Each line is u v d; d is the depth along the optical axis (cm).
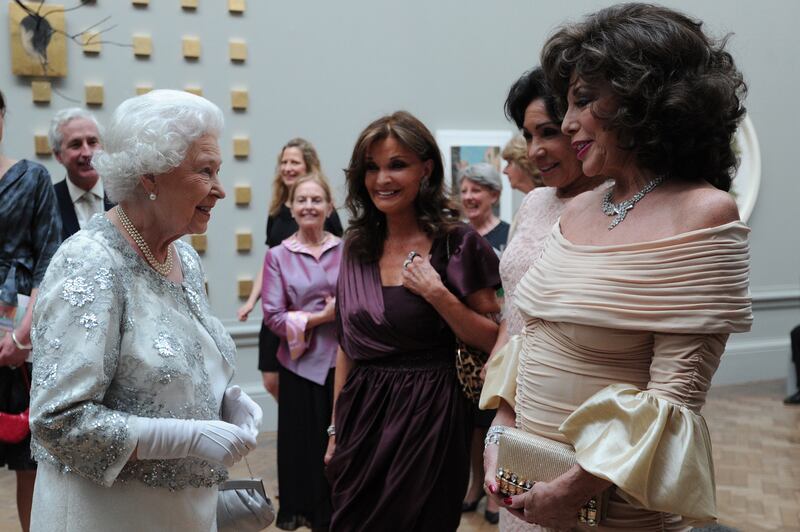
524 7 750
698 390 160
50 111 601
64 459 168
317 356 417
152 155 175
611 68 164
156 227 185
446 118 729
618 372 171
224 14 647
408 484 275
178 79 636
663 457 155
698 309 157
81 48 606
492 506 451
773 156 874
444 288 277
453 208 300
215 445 174
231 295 659
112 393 176
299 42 673
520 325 259
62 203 396
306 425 417
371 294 290
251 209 664
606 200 182
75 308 168
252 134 662
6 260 339
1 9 587
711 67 166
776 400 772
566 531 184
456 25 727
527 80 256
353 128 697
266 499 218
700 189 165
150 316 179
